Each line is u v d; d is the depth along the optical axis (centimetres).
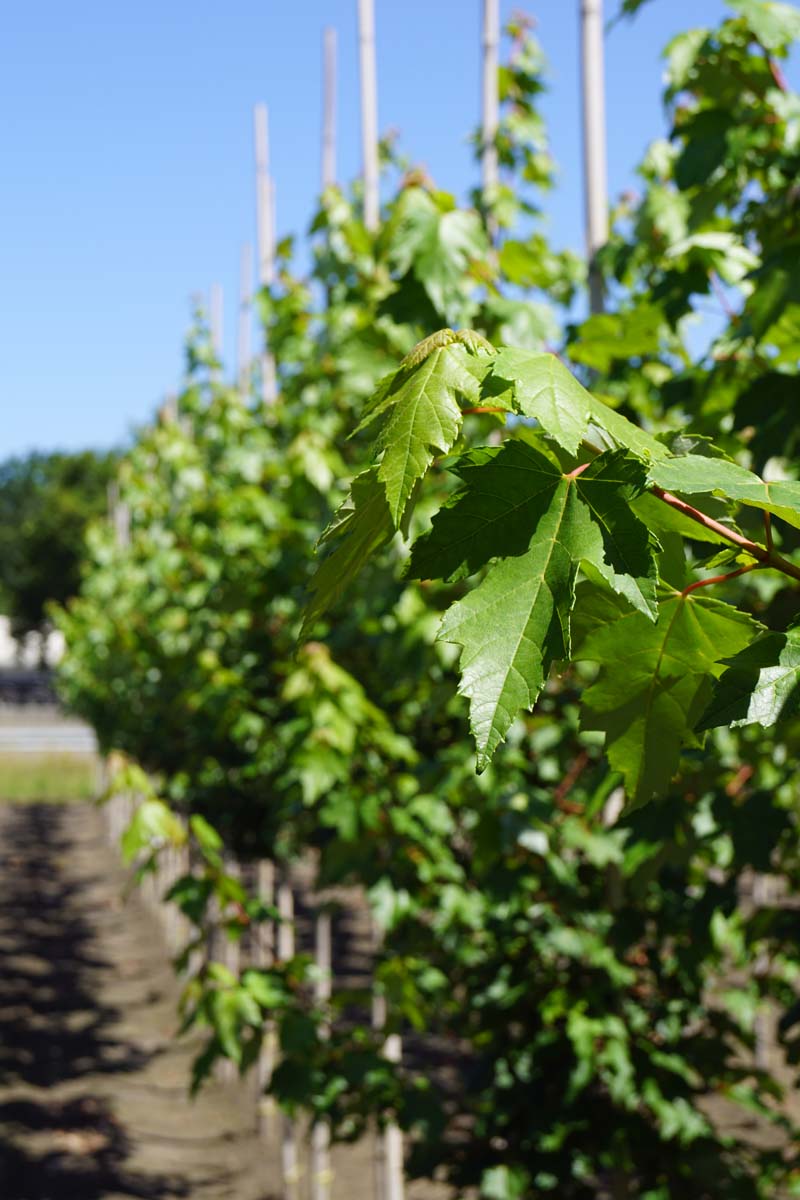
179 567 682
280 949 696
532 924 340
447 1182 350
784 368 238
